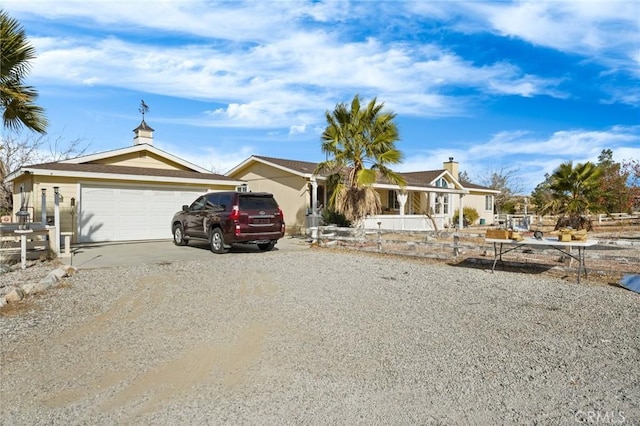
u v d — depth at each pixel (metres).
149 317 5.93
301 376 3.98
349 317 5.94
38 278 8.48
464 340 4.98
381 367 4.20
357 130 14.50
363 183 14.03
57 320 5.76
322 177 18.91
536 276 9.16
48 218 14.12
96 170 15.05
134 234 15.82
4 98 10.08
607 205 28.72
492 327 5.48
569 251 9.93
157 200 16.33
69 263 10.43
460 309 6.37
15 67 10.17
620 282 8.11
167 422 3.17
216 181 17.56
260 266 10.24
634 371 4.10
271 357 4.46
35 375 4.02
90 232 14.88
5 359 4.41
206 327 5.48
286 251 13.60
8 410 3.36
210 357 4.47
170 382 3.87
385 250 13.29
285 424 3.14
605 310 6.29
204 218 13.20
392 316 5.99
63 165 14.79
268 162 21.00
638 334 5.19
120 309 6.33
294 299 6.98
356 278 8.85
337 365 4.25
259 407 3.39
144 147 17.61
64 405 3.44
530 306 6.55
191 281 8.35
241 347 4.77
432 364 4.27
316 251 13.70
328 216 16.23
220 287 7.84
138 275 8.91
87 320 5.78
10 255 10.09
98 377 3.98
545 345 4.81
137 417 3.25
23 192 15.82
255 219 12.60
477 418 3.24
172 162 18.44
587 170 19.81
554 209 20.66
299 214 20.19
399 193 21.94
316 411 3.33
